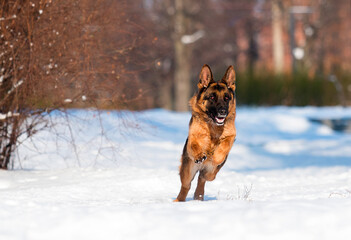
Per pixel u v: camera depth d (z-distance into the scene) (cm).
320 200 737
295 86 4141
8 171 1367
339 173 1538
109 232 597
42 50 1298
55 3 1288
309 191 1130
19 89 1319
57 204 856
